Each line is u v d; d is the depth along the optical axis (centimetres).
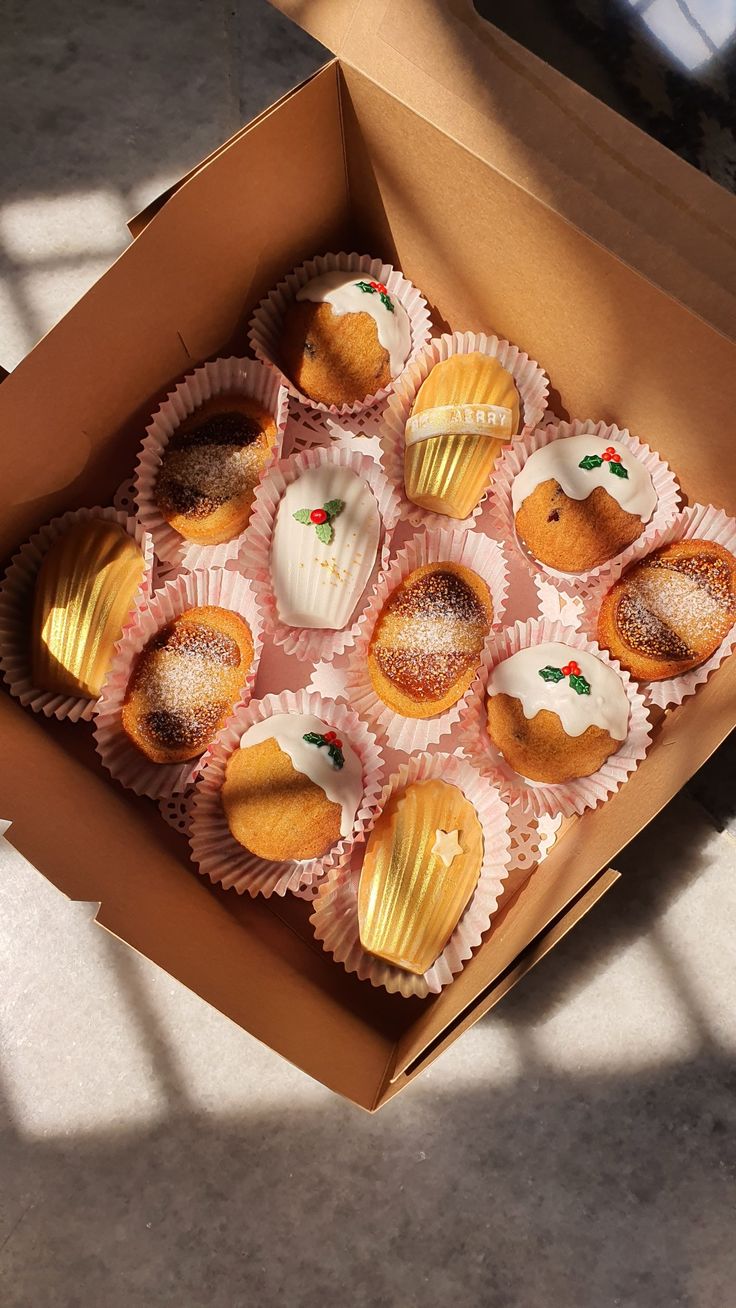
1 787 45
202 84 68
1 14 69
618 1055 58
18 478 51
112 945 60
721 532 53
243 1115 59
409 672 53
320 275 56
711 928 59
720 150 55
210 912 50
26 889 61
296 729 52
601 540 53
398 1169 58
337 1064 45
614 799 51
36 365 48
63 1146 59
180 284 51
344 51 46
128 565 54
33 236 67
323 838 52
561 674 52
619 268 46
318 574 53
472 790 53
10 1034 60
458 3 44
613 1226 57
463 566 55
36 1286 58
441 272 54
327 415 57
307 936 53
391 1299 57
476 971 48
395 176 51
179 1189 58
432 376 55
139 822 53
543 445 55
